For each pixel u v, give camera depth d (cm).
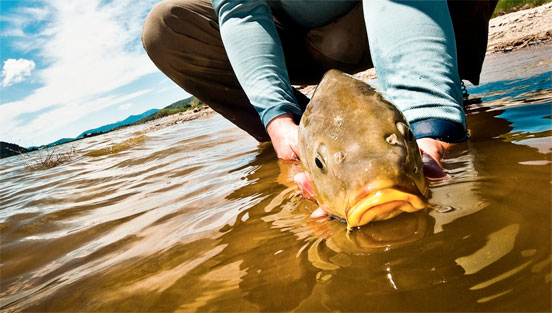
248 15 77
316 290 29
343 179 38
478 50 92
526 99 81
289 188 59
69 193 103
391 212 36
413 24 55
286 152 70
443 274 27
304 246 37
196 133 202
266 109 72
